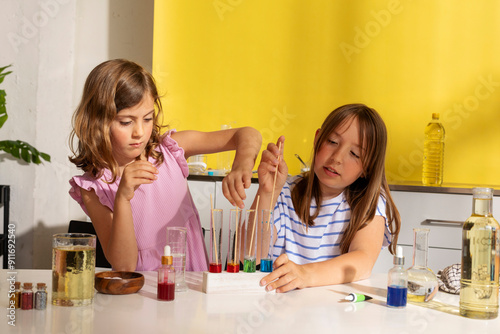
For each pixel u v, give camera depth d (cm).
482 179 286
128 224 131
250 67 306
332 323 99
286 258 123
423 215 254
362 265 137
